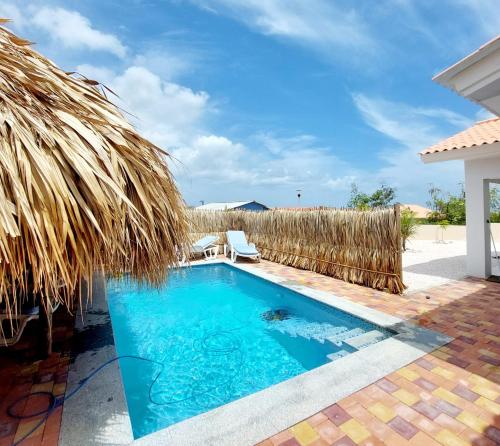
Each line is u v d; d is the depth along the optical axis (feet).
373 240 25.80
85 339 15.99
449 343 14.70
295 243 36.09
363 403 10.41
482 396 10.69
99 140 8.38
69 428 9.41
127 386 14.29
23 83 8.16
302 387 11.27
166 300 27.32
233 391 13.88
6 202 5.89
